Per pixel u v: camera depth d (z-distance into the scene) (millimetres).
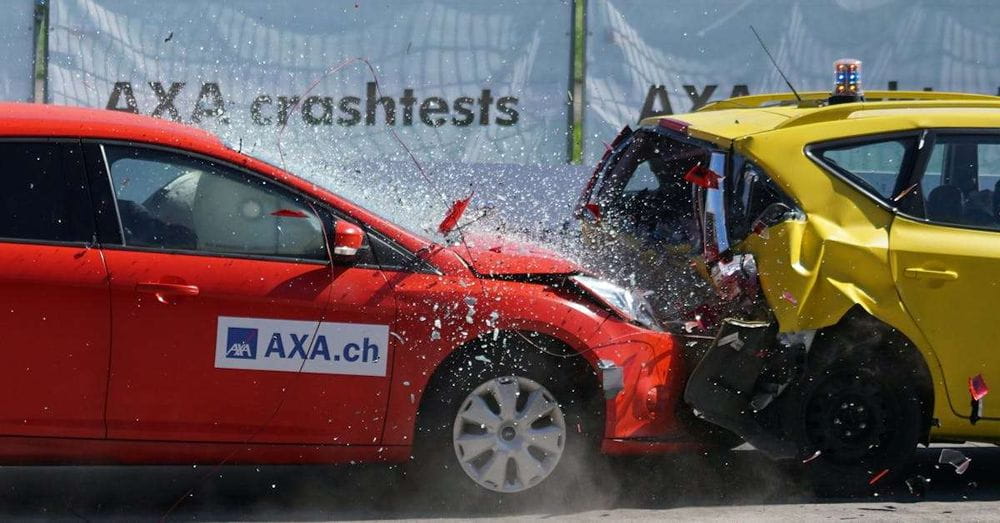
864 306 21016
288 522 20297
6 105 20578
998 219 22094
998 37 40406
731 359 20953
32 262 19016
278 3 39844
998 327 21594
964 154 22422
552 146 40531
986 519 21156
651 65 40625
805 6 40438
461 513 20688
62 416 19094
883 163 22156
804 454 21469
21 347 18906
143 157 19938
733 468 24141
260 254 19859
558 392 20547
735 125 23109
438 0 40125
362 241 20141
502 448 20359
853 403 21703
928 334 21422
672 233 23797
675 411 21141
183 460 19688
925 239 21594
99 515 20594
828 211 21547
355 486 22453
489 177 39969
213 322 19391
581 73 40438
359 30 40062
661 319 21984
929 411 21875
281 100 40094
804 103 25875
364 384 19828
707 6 40531
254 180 20125
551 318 20297
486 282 20391
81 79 40031
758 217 21641
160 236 19609
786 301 20828
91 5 39812
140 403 19266
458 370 20203
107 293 19109
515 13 40281
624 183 26344
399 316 19906
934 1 40406
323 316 19688
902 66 40594
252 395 19547
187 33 39938
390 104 40219
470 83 40375
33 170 19500
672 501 21938
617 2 40406
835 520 20844
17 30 39781
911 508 21812
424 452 20250
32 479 22734
